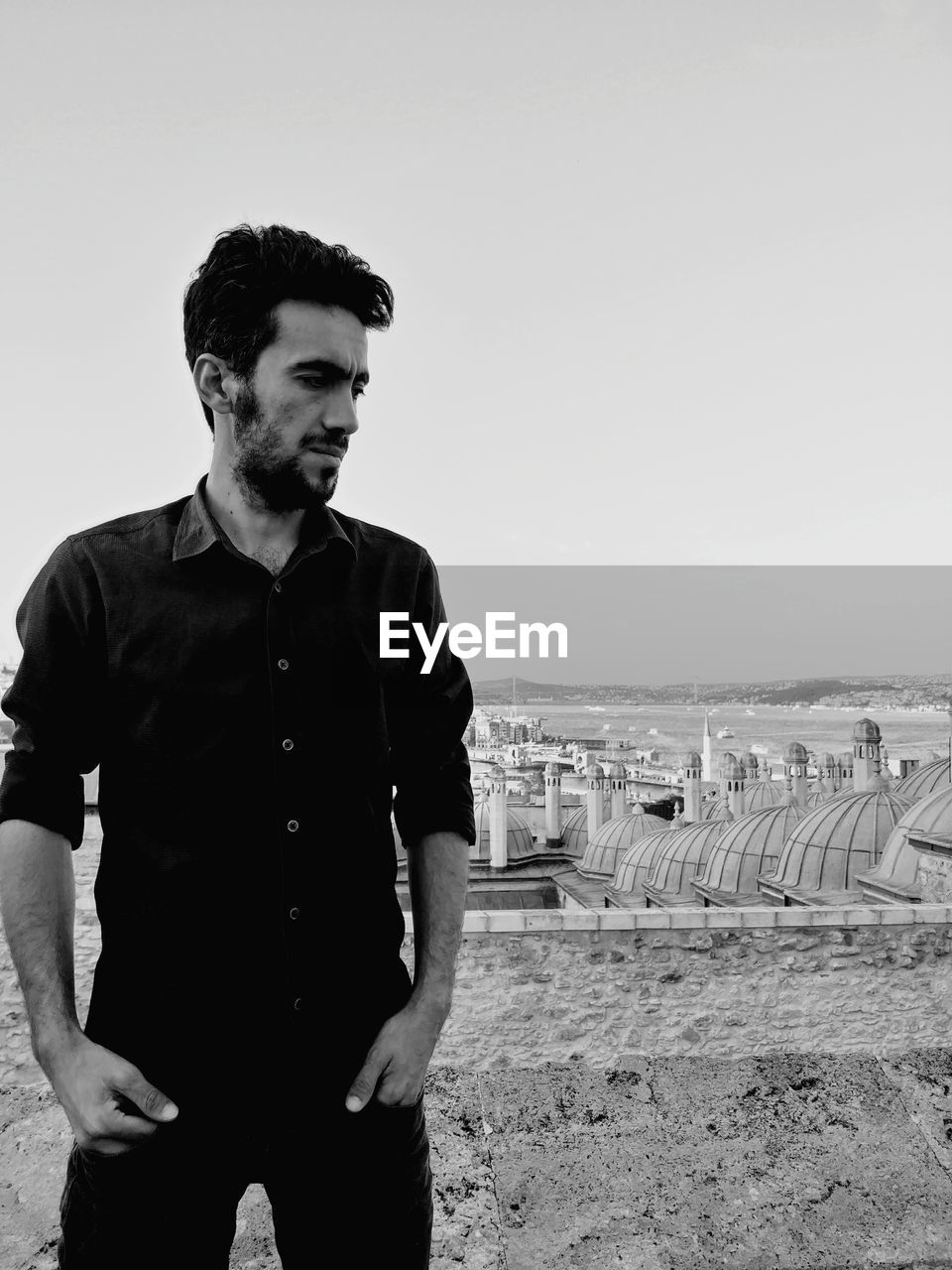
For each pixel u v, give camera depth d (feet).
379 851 4.83
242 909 4.42
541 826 116.26
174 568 4.48
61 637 4.39
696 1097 13.44
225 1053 4.44
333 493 4.64
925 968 20.61
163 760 4.39
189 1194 4.50
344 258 4.44
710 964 20.21
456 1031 19.52
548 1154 12.07
